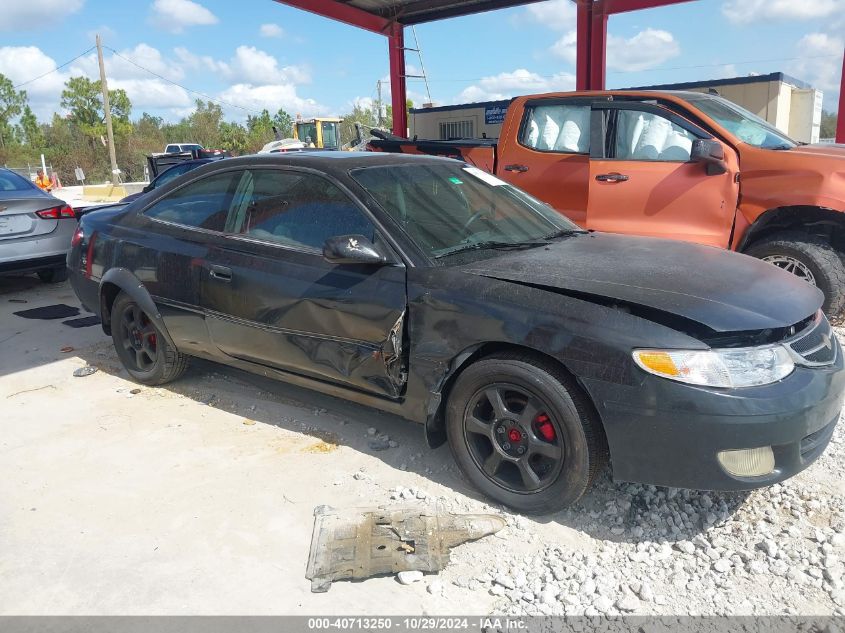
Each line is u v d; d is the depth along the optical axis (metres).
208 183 4.33
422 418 3.33
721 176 5.59
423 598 2.61
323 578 2.70
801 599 2.55
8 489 3.46
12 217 7.45
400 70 16.81
